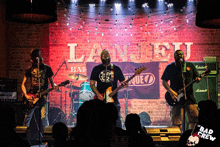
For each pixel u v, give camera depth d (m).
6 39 8.13
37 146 5.02
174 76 5.71
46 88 5.91
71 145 1.39
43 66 5.89
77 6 8.20
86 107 1.29
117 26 8.20
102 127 1.29
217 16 3.14
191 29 8.12
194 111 5.40
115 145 1.51
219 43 8.09
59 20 8.17
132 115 2.56
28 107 5.62
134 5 8.17
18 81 8.16
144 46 8.12
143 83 8.04
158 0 8.16
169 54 8.10
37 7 3.32
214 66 7.17
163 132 3.85
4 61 7.97
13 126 1.89
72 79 8.12
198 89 7.21
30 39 8.22
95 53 8.17
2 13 7.89
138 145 2.43
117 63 8.09
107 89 5.40
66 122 7.56
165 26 8.15
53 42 8.15
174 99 5.55
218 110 2.29
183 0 8.10
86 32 8.20
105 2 8.20
